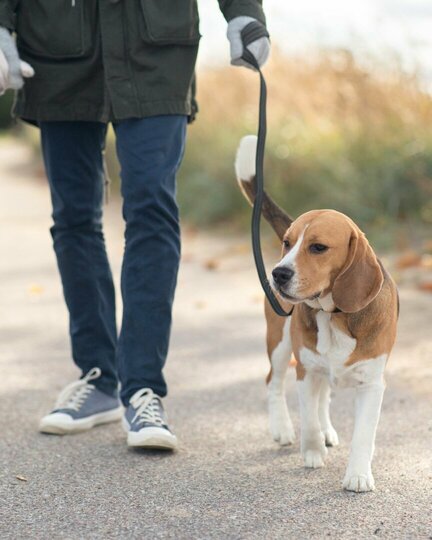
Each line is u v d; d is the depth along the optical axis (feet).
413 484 11.07
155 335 12.67
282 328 12.69
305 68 34.99
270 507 10.42
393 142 31.78
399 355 17.31
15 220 38.96
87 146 13.43
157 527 9.89
